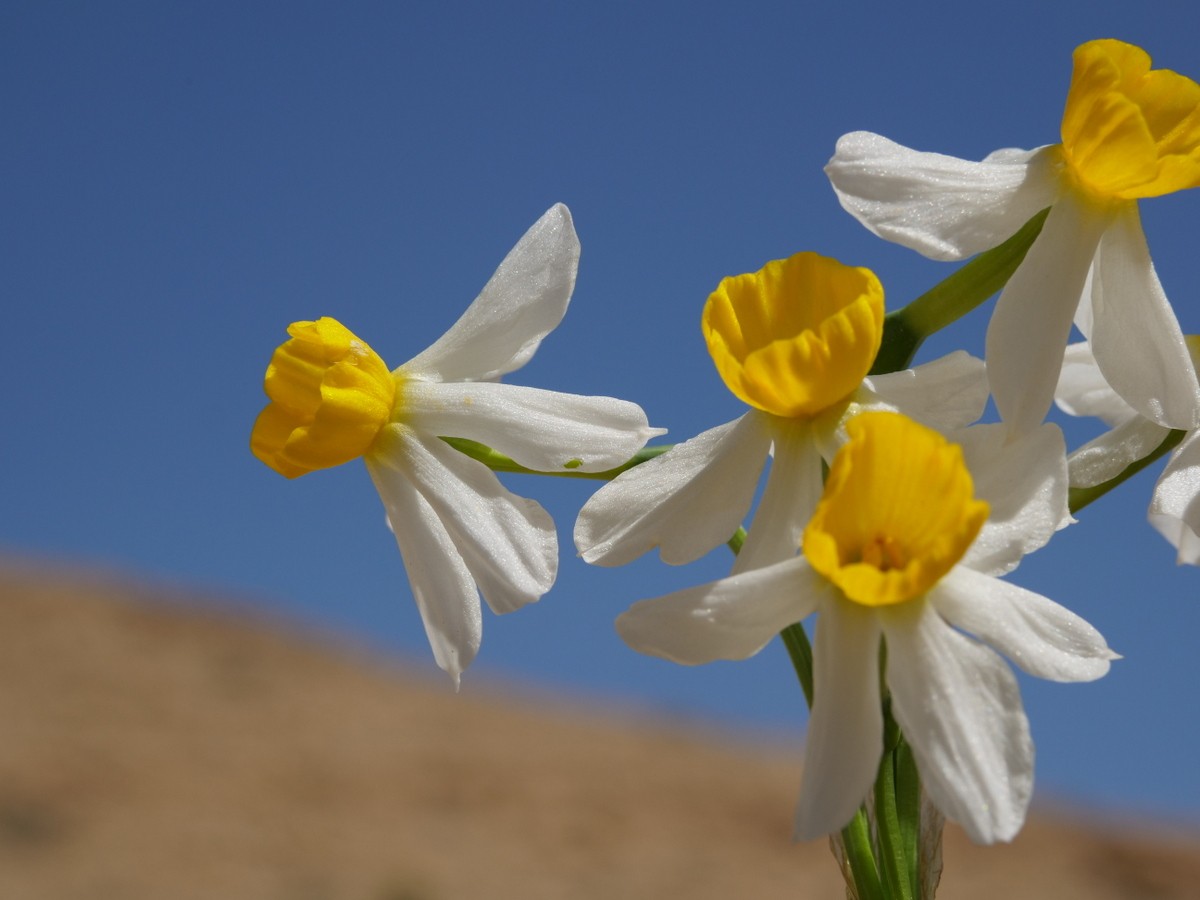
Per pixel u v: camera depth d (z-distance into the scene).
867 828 0.20
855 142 0.20
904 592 0.18
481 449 0.20
